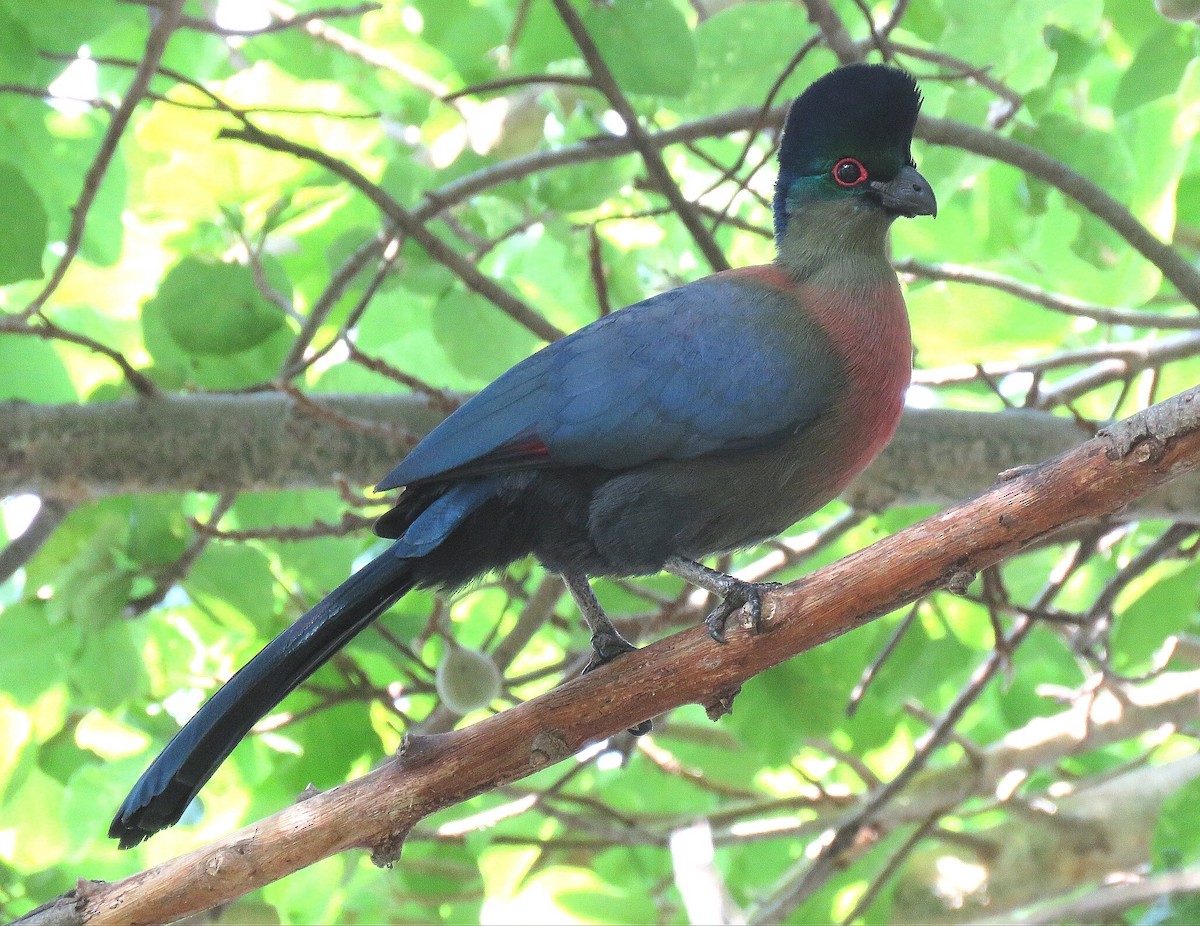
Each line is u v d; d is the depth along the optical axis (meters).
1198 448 5.83
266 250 12.70
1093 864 12.27
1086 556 10.59
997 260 12.09
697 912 11.09
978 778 12.49
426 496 7.49
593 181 11.03
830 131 8.33
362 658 13.02
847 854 12.30
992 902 12.23
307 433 10.09
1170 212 11.28
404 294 13.05
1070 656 13.73
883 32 10.20
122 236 12.12
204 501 13.10
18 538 10.31
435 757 6.37
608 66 10.34
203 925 10.91
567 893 12.97
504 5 11.58
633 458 7.39
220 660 12.85
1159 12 9.77
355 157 12.87
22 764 11.93
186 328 10.77
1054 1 10.31
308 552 12.12
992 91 10.91
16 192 9.77
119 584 10.67
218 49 13.44
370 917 12.78
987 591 10.46
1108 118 11.78
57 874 12.75
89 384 13.23
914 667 11.68
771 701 11.38
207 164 11.15
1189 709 12.52
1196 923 9.89
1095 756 15.63
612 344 7.61
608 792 14.16
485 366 11.59
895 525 12.41
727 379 7.48
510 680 10.90
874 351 7.77
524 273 13.88
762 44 10.91
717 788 13.20
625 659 6.50
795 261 8.21
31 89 9.79
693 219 9.84
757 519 7.65
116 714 11.87
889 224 8.22
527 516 7.44
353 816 6.29
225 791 12.81
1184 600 11.08
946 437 10.12
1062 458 6.07
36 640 11.02
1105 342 12.33
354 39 13.67
